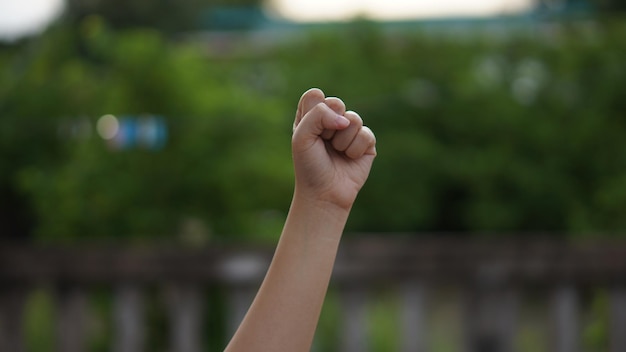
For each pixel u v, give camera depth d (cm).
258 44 892
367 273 276
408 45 756
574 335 278
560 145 709
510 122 727
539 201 712
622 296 279
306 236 117
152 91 449
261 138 454
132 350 280
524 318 539
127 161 439
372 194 730
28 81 582
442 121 745
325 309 390
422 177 732
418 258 278
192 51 530
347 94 729
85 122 452
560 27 767
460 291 281
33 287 282
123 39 468
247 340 114
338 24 799
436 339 525
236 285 281
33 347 374
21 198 636
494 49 761
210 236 433
